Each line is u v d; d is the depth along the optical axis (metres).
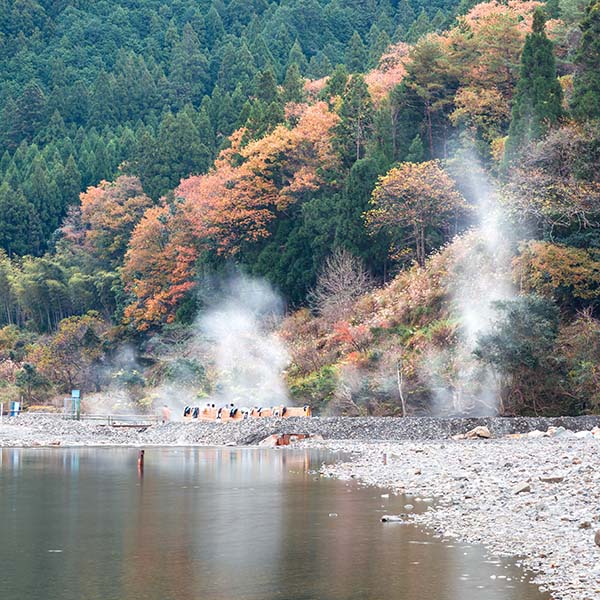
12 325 128.12
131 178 136.25
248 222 94.06
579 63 67.69
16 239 151.50
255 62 198.75
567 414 50.94
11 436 55.03
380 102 96.25
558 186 57.91
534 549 18.11
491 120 81.56
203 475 33.28
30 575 16.92
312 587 15.87
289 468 35.66
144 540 20.20
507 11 94.44
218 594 15.48
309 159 95.12
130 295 115.50
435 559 17.67
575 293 56.00
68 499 26.78
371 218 76.44
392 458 37.50
